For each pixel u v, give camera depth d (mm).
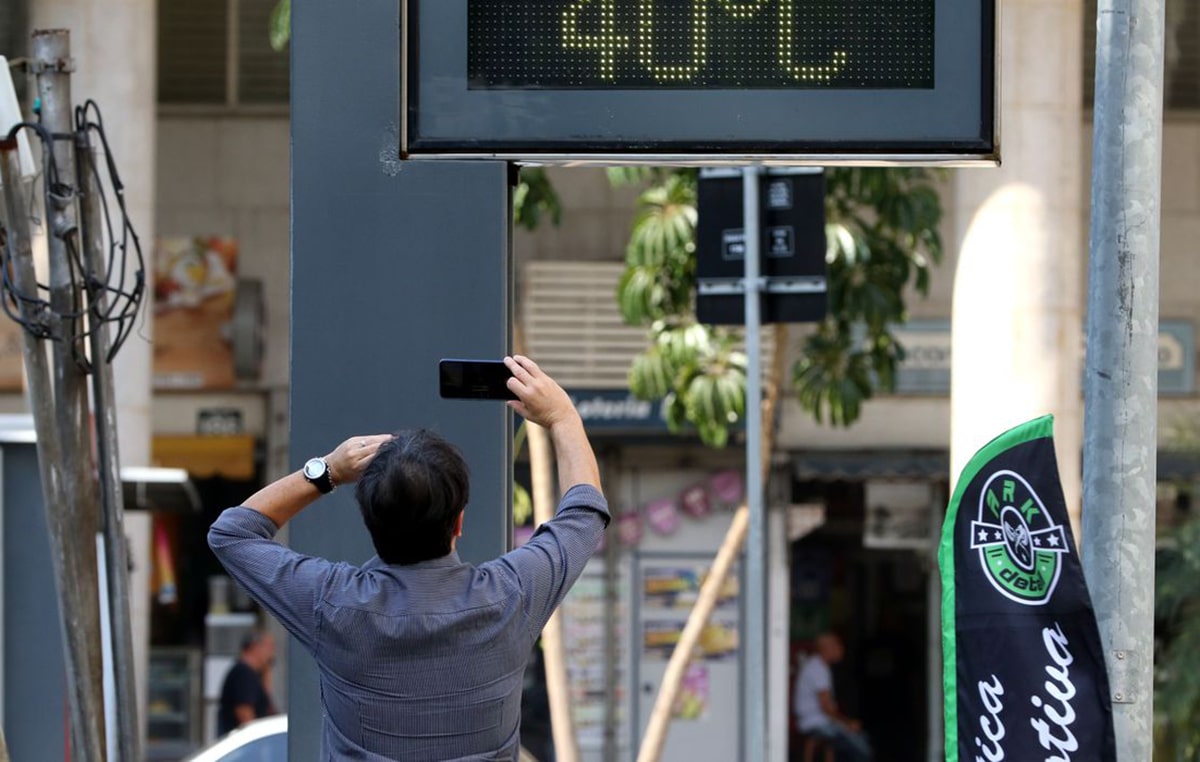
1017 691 10344
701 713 37125
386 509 6824
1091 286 11281
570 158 9344
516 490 22297
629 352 36562
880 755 38969
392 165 9328
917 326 37156
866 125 9344
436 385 9297
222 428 37688
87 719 11305
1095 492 11180
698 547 37125
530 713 37062
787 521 37062
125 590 11555
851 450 37156
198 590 38125
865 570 38250
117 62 26109
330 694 6875
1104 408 11156
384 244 9320
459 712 6785
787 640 36938
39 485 17031
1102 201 11219
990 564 10461
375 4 9320
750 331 19125
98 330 11438
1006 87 23797
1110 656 11078
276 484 7332
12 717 16812
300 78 9320
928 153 9336
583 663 37000
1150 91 11156
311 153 9320
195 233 38219
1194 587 26312
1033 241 23719
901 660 38562
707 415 22500
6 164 11391
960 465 24047
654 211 22406
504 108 9320
